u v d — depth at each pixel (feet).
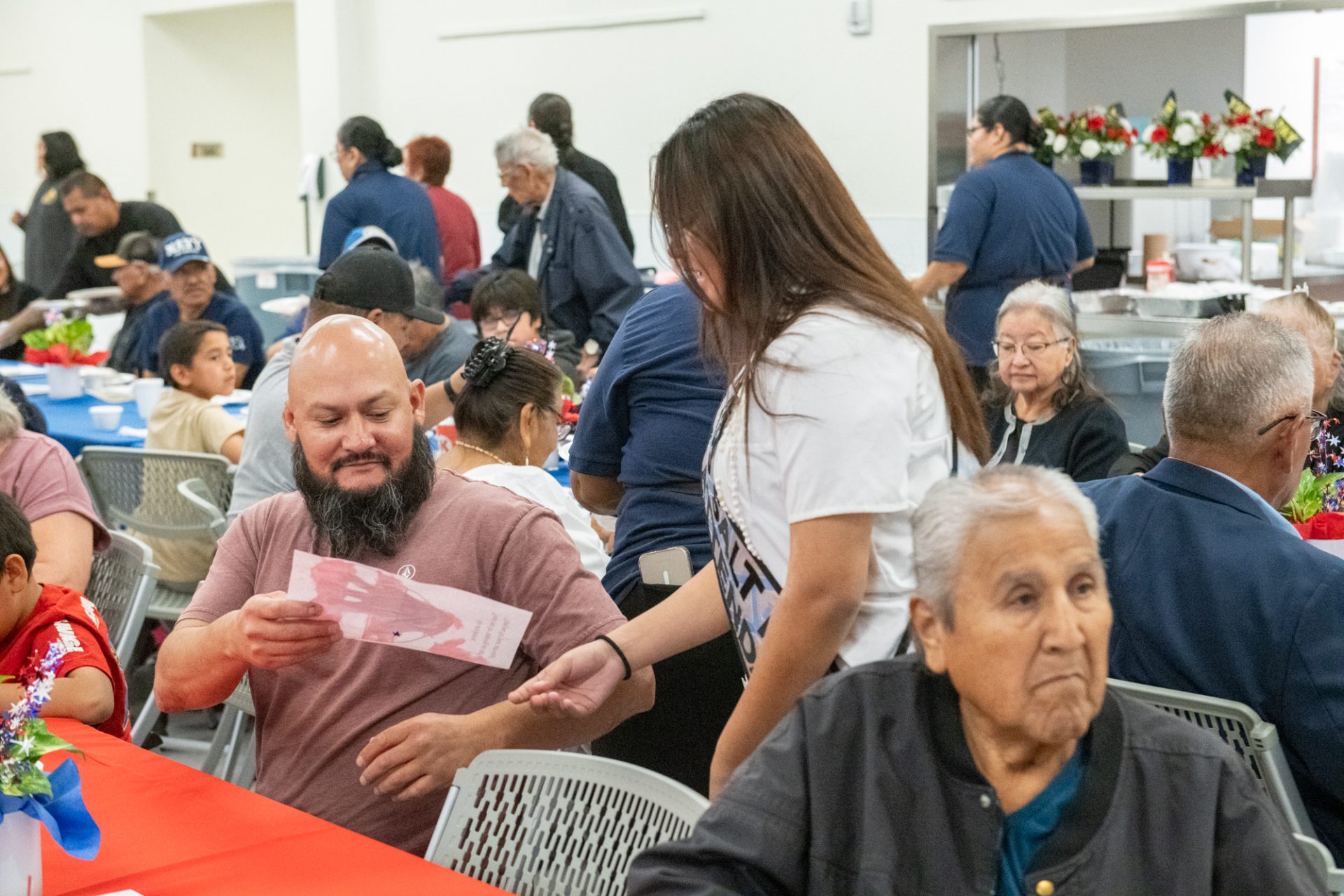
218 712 13.52
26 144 40.86
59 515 9.53
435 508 6.92
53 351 17.90
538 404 8.83
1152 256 21.83
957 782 4.06
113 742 6.80
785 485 5.28
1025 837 4.04
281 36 39.40
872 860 4.09
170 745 12.62
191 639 6.79
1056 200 18.22
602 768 5.64
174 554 13.17
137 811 5.89
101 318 33.81
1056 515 3.95
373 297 11.19
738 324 5.49
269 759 6.95
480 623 6.07
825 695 4.31
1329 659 5.84
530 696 5.96
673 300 8.59
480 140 29.76
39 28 39.65
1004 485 4.05
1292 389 6.16
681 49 26.61
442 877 5.23
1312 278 20.88
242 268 26.73
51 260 26.68
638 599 8.48
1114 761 4.01
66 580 9.30
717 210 5.39
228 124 39.01
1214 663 6.09
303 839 5.60
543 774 5.79
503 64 29.12
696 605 6.20
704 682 8.09
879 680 4.28
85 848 5.07
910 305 5.41
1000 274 18.13
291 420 6.89
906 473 5.24
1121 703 4.14
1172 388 6.40
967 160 24.14
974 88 23.90
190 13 37.70
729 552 5.64
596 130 28.02
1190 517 6.24
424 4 30.07
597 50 27.73
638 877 4.27
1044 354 11.50
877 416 5.13
